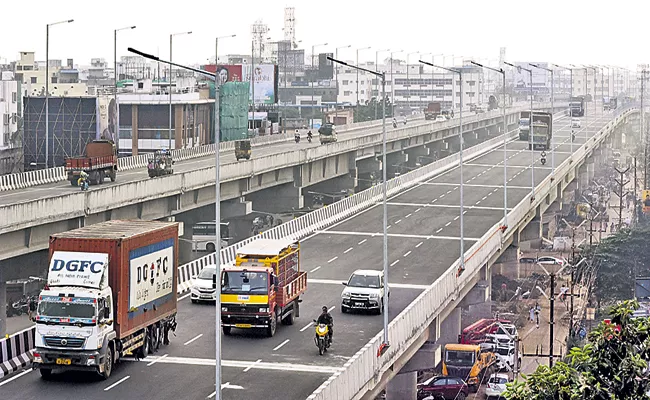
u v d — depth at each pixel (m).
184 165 130.50
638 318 37.50
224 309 61.12
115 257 52.62
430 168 158.25
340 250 95.38
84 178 98.56
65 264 51.91
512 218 113.31
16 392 49.47
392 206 126.12
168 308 59.47
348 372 49.84
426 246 98.00
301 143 177.62
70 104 159.62
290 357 57.22
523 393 36.12
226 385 51.28
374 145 180.00
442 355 86.19
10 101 182.75
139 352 56.50
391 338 58.50
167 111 172.75
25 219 77.44
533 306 111.62
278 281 62.62
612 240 121.88
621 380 35.66
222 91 195.38
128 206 96.25
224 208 125.38
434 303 71.06
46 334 50.78
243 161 121.88
